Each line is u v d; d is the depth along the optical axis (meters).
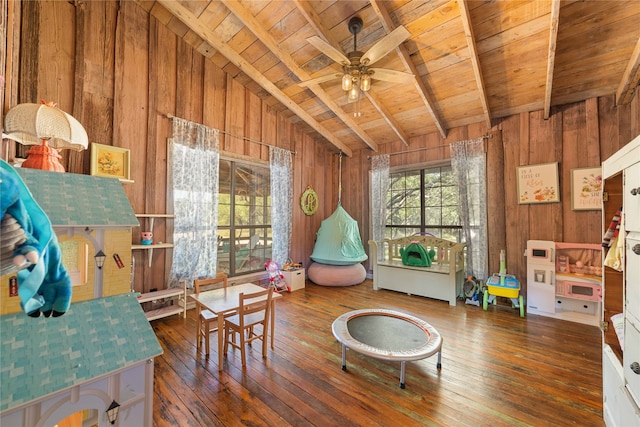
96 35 2.96
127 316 1.02
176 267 3.47
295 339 2.78
